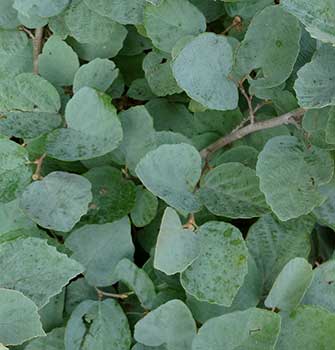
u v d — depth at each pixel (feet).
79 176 2.27
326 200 2.30
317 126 2.22
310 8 2.02
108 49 2.56
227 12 2.50
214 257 2.17
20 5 2.36
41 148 2.36
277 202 2.15
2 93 2.36
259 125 2.37
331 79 2.10
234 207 2.23
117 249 2.34
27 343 2.26
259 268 2.30
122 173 2.41
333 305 2.23
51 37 2.44
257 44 2.22
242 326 2.09
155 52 2.51
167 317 2.13
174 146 2.17
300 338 2.16
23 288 2.10
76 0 2.44
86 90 2.26
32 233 2.30
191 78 2.22
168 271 2.12
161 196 2.18
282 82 2.28
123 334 2.23
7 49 2.53
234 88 2.27
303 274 2.13
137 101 2.71
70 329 2.22
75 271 2.12
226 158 2.43
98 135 2.29
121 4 2.38
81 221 2.31
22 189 2.26
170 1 2.36
